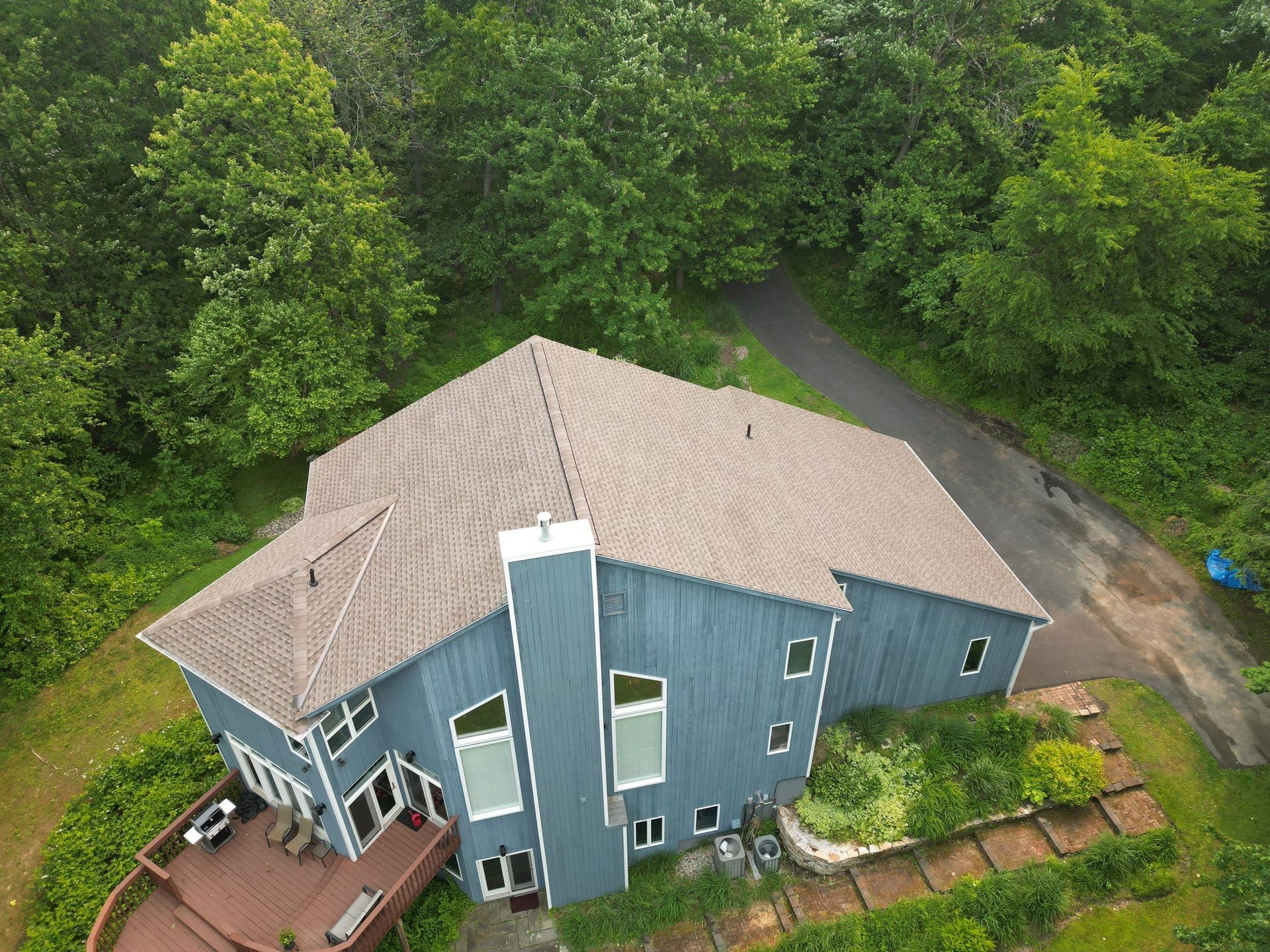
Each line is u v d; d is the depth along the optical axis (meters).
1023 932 16.19
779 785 18.39
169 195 26.58
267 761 15.80
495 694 14.56
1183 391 27.88
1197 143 27.00
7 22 27.17
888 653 19.11
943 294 31.92
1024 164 30.67
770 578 15.32
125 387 28.64
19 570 22.30
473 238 33.69
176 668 22.53
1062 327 26.25
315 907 15.12
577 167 29.03
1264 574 19.45
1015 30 32.00
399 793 16.92
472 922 17.31
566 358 20.45
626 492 16.06
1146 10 32.78
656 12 27.58
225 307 25.62
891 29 31.83
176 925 15.12
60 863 17.67
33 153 26.09
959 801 17.98
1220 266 26.72
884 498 21.28
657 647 15.02
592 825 16.23
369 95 30.66
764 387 32.72
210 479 28.69
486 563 14.55
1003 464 28.61
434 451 18.70
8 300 25.31
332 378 27.02
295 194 25.53
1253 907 13.54
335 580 15.52
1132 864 16.86
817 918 16.98
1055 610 23.14
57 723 21.12
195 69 24.95
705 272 35.09
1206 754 19.22
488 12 30.44
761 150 31.92
